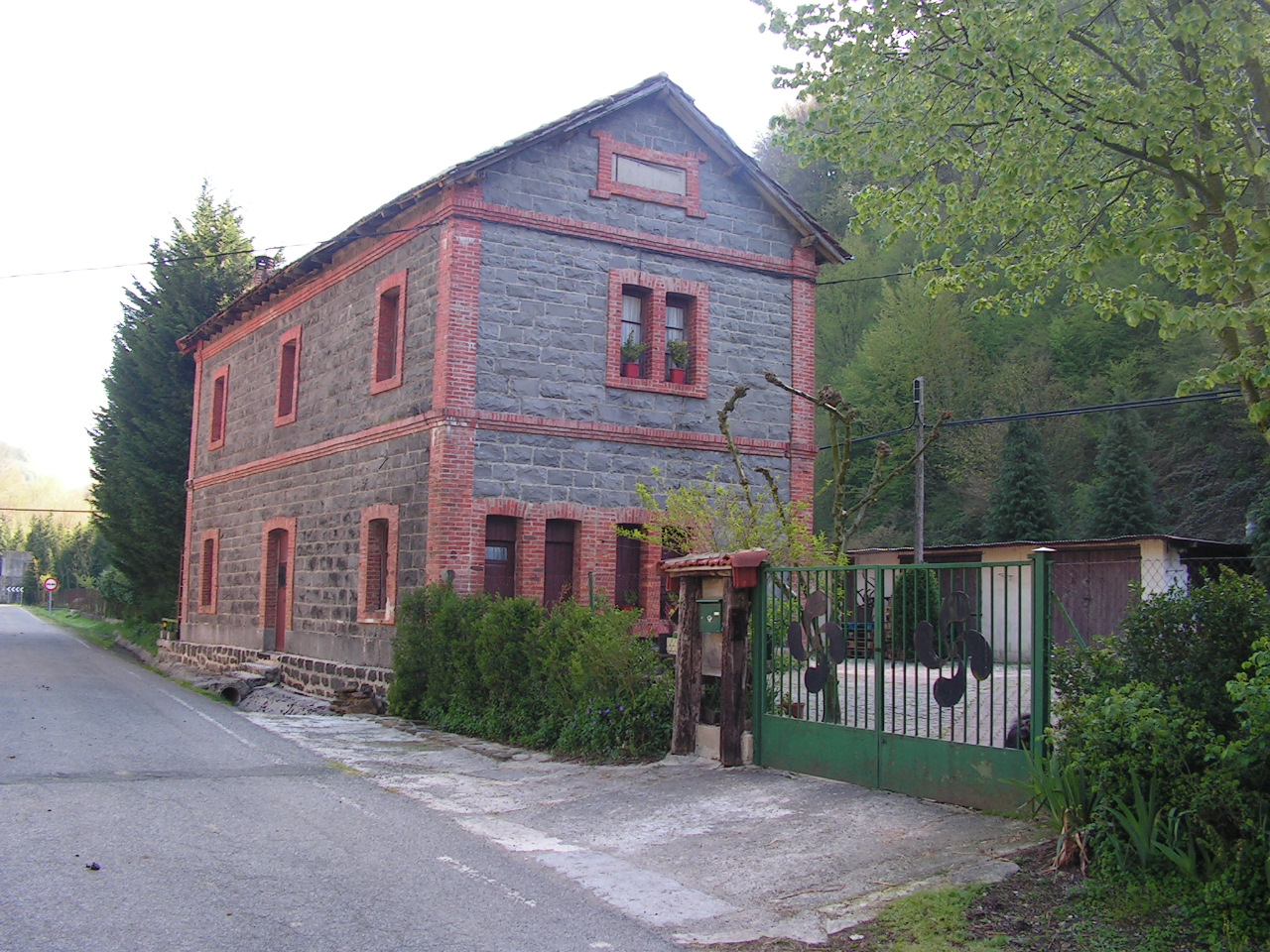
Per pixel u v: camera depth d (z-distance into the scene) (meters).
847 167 10.57
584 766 11.44
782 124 10.88
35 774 10.34
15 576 104.19
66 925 5.95
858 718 9.98
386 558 18.06
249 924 6.10
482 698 14.38
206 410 27.58
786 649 10.41
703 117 18.20
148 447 33.19
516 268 16.61
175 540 33.38
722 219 18.64
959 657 8.72
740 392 14.08
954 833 7.87
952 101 10.08
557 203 17.03
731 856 7.78
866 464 40.31
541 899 6.82
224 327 26.33
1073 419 37.28
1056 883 6.77
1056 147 9.38
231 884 6.87
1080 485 35.88
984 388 38.59
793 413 19.00
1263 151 9.39
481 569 15.96
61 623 56.47
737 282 18.67
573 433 16.78
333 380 20.03
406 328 17.36
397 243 17.84
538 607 13.62
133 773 10.69
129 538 34.59
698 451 17.92
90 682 21.45
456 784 10.71
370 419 18.38
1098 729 6.87
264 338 23.73
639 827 8.69
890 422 39.06
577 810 9.38
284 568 22.45
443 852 7.93
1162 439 36.75
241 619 23.73
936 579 9.01
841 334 43.72
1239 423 33.28
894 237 10.65
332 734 14.15
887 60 10.02
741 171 18.70
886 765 9.20
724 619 10.73
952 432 38.53
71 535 92.75
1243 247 8.07
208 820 8.65
